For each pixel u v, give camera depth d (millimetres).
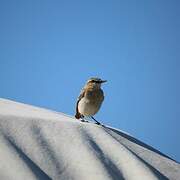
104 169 15203
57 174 14633
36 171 14352
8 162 14359
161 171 16266
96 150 15992
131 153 16266
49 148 15539
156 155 17188
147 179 15180
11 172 14031
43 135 16016
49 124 16547
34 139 15672
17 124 16047
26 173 14070
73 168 15062
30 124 16250
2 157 14508
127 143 17328
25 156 14852
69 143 15977
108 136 16969
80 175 14891
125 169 15586
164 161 16922
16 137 15523
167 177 16062
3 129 15656
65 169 14938
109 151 16188
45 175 14398
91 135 16766
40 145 15508
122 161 15852
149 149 17906
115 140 16828
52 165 14891
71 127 16750
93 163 15320
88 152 15719
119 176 15273
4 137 15320
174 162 17234
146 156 16859
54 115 18531
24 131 15867
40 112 18766
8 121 16047
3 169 14094
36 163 14750
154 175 15453
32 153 15102
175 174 16391
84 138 16375
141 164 15789
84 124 17391
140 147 17406
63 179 14547
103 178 14852
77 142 16062
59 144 15852
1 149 14773
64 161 15234
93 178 14820
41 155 15117
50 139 15945
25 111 18266
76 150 15734
